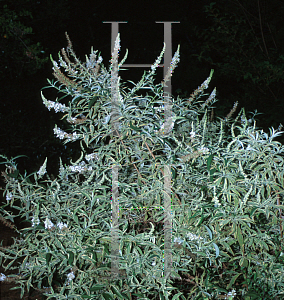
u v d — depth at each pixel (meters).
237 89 8.37
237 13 6.60
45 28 8.12
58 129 2.59
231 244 2.60
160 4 11.27
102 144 2.79
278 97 6.02
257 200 2.49
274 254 2.65
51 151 6.19
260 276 2.50
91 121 2.66
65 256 2.38
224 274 2.65
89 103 2.52
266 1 6.54
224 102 5.79
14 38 5.85
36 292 2.99
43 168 2.57
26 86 6.74
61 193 2.67
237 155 2.60
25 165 6.04
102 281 2.43
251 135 2.61
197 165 2.74
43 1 8.05
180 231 2.43
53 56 8.20
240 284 2.62
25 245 2.58
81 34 10.67
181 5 11.24
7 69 6.24
